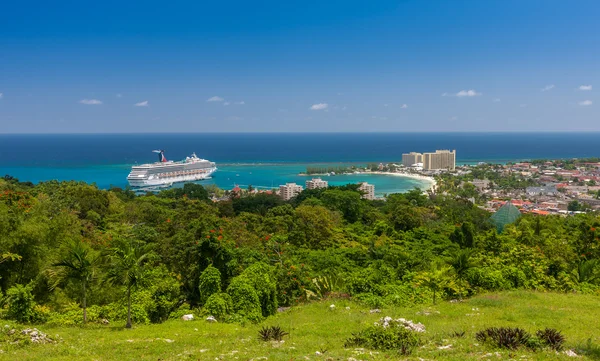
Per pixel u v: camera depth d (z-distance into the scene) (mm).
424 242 62875
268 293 29609
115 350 17562
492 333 16359
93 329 23234
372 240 60375
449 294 31578
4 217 29094
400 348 15898
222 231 39125
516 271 34688
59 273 25297
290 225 64875
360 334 17891
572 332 19453
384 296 31484
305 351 16375
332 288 36094
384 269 37688
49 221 34406
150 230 45219
